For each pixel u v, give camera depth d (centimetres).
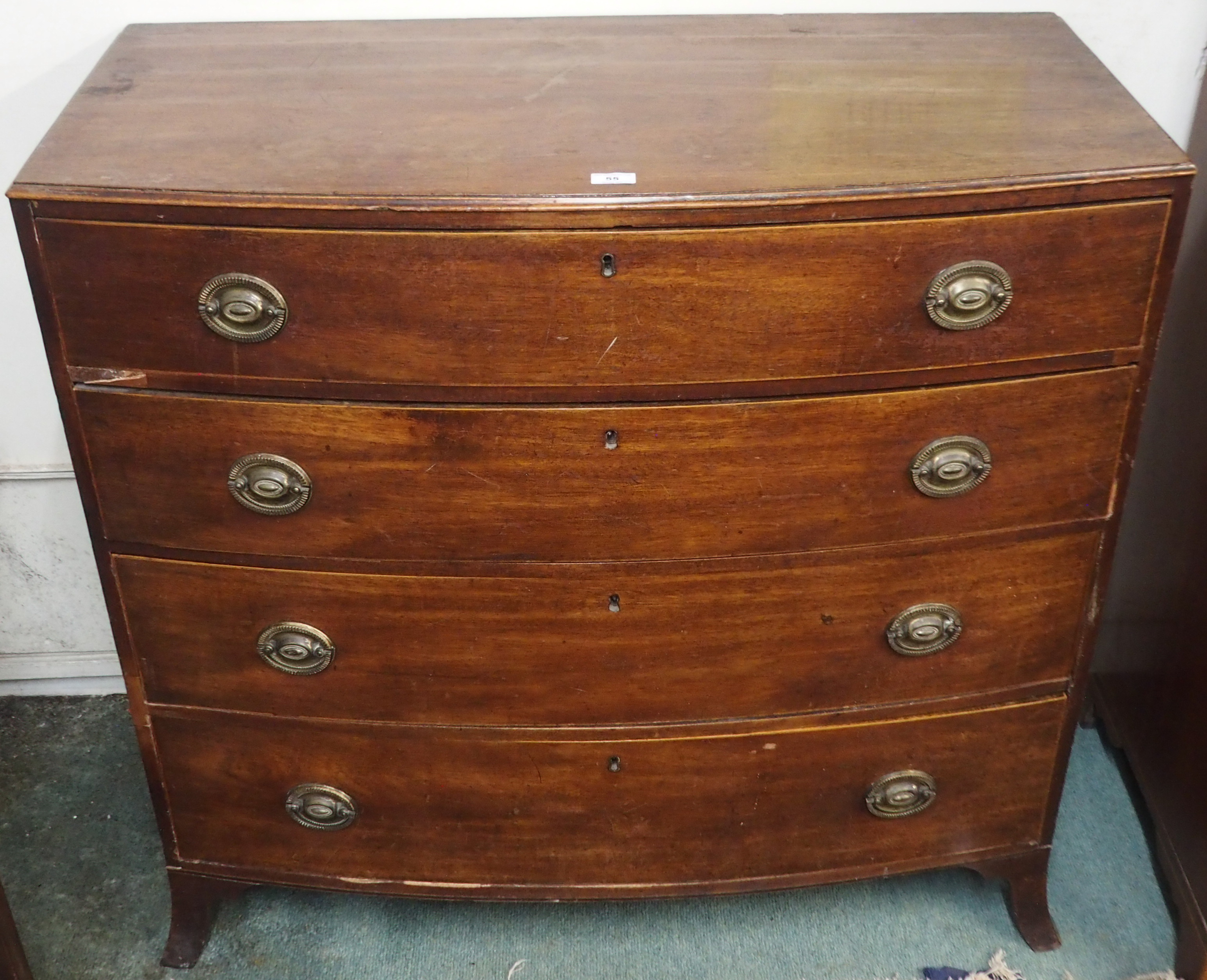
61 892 202
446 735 167
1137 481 208
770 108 148
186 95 152
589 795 172
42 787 219
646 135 142
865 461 147
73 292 137
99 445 147
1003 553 157
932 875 204
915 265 135
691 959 191
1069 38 167
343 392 141
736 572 154
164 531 153
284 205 129
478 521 150
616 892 180
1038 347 142
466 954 192
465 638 159
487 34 171
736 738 167
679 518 150
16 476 211
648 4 179
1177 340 191
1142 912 198
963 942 194
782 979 188
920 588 158
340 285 134
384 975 189
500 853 178
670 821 174
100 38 179
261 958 192
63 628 230
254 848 180
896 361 141
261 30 171
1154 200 134
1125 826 210
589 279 133
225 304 135
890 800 173
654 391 141
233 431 144
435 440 144
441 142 141
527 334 137
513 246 131
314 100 151
